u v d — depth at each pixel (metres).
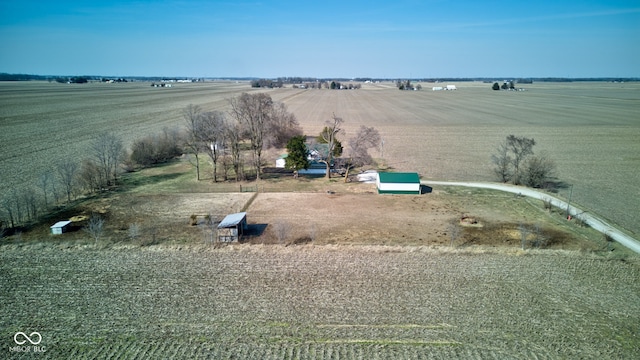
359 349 25.89
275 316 29.33
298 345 26.22
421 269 36.38
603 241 42.38
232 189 60.53
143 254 39.12
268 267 36.59
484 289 33.22
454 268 36.59
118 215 49.31
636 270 36.53
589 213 50.34
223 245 41.06
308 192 59.12
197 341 26.55
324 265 36.97
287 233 44.03
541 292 32.91
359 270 36.09
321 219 48.28
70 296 31.80
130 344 26.20
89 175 58.22
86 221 47.25
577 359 25.27
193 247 40.41
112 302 31.00
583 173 69.81
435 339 26.98
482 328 28.22
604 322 29.12
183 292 32.47
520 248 40.62
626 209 51.84
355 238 42.97
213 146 67.00
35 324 28.20
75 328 27.81
